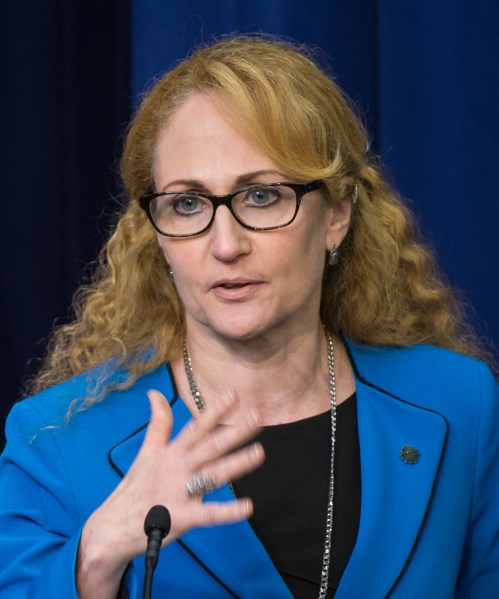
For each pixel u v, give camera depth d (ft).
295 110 20.22
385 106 30.60
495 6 30.12
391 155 30.66
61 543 19.93
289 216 20.15
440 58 30.32
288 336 21.31
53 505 20.45
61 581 17.81
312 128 20.45
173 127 20.49
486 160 30.42
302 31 30.63
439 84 30.40
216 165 19.92
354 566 20.22
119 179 32.22
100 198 33.76
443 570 20.90
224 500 20.49
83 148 33.55
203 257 20.07
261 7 30.50
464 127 30.42
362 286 23.72
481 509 22.36
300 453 21.45
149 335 22.82
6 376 33.40
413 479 21.30
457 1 30.17
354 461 21.59
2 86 32.91
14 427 21.42
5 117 32.96
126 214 23.72
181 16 30.60
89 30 33.37
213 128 20.04
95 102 33.55
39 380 25.00
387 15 30.32
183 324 22.57
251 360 21.27
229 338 20.49
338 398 22.39
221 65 20.48
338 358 23.02
